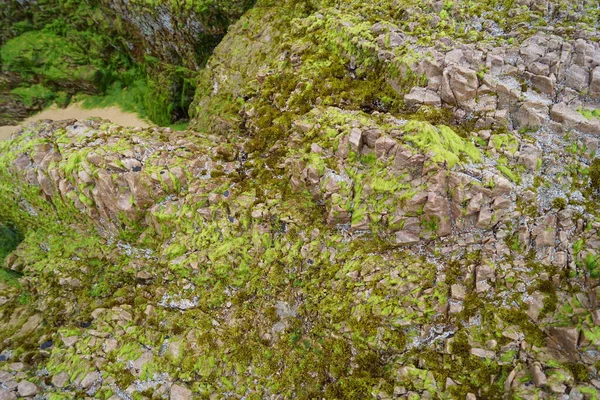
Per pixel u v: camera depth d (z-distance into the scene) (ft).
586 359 26.91
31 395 35.45
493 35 41.63
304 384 33.14
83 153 46.32
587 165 34.47
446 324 31.32
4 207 52.24
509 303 30.50
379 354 31.99
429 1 45.16
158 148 46.57
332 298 35.35
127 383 35.32
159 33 71.15
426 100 39.83
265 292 38.09
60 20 78.69
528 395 26.73
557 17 41.32
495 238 33.12
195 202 42.09
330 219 37.78
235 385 34.42
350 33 45.47
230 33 61.77
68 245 47.98
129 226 44.88
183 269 40.88
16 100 77.41
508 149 35.45
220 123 51.72
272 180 41.93
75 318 41.65
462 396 28.17
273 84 48.98
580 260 30.25
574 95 36.83
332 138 39.37
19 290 46.57
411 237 35.22
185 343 36.76
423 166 34.71
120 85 80.28
